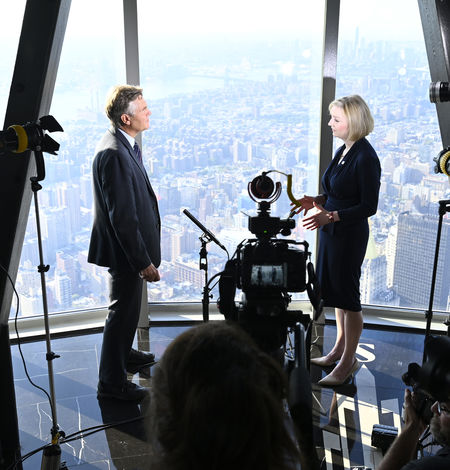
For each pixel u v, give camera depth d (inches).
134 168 118.5
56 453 93.0
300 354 58.9
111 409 119.3
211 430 27.0
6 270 96.3
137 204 119.0
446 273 154.3
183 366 29.1
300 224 159.9
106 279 159.8
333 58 143.3
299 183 156.5
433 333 153.5
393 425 113.7
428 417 59.7
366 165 119.2
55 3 87.5
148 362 139.4
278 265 88.7
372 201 119.4
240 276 91.4
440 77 108.9
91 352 144.3
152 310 164.7
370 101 148.4
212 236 107.6
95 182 117.9
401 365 138.2
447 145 115.4
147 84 145.6
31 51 89.5
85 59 141.3
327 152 150.5
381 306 162.6
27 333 151.1
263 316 89.2
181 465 27.8
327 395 124.6
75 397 123.9
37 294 153.6
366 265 160.1
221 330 30.8
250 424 27.2
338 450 105.7
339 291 125.1
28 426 113.2
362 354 143.1
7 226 95.0
